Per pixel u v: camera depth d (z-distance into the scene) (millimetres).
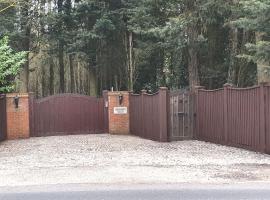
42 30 37938
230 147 18797
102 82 38094
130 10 32031
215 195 9938
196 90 21922
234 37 27859
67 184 11367
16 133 24609
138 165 14086
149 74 36531
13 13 35344
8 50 24328
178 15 27406
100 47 35000
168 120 21375
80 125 26438
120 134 26031
